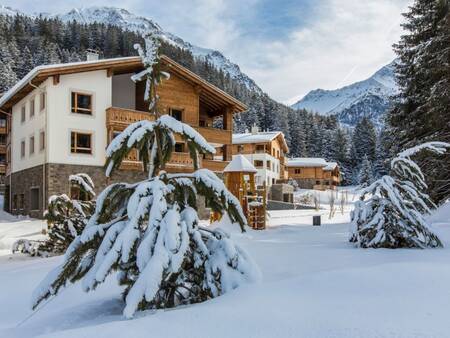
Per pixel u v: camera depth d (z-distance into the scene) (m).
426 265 3.97
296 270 5.02
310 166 56.25
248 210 14.88
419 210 8.46
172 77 22.72
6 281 6.28
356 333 2.19
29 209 21.94
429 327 2.18
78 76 20.38
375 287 3.16
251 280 3.57
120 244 3.41
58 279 3.64
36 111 21.17
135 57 21.36
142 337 2.40
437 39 15.21
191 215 3.75
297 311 2.64
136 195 3.67
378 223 7.29
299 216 23.98
